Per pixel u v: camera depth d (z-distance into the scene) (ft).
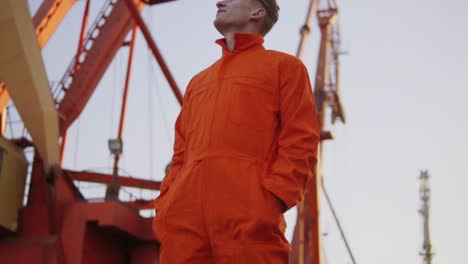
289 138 12.17
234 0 14.01
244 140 11.98
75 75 101.35
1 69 72.54
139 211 96.22
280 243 11.32
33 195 91.86
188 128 13.12
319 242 103.14
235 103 12.34
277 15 14.16
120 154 99.04
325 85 122.62
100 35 104.12
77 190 92.53
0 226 86.89
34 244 88.02
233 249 11.06
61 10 102.01
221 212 11.29
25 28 70.03
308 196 105.40
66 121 98.32
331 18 131.64
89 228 88.79
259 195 11.38
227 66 13.10
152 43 92.22
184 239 11.59
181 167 13.34
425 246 173.99
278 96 12.68
